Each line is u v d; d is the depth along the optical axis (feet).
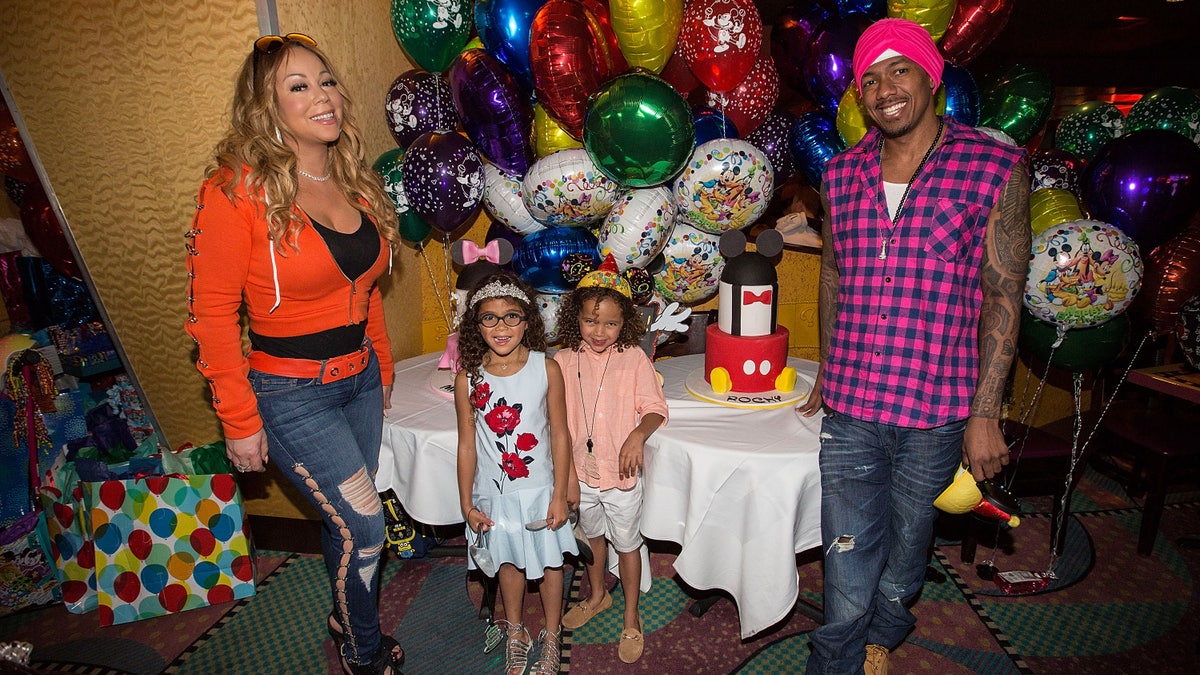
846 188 5.65
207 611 8.29
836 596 5.74
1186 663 7.02
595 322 6.56
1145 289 8.30
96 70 7.64
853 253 5.63
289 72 5.17
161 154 7.89
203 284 5.00
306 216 5.24
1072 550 9.15
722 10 7.90
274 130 5.28
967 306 5.30
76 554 8.30
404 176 8.30
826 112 8.66
